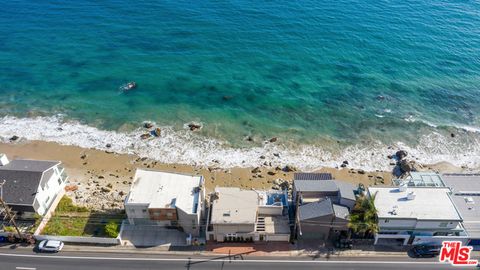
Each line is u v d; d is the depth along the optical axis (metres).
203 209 66.12
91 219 65.81
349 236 61.66
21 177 63.56
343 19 135.25
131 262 58.69
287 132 90.62
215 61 113.38
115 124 91.31
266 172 79.06
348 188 65.00
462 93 104.75
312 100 100.75
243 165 80.81
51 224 64.25
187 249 61.09
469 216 62.75
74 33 124.19
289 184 75.12
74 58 113.31
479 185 68.44
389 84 107.00
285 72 110.06
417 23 134.50
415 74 111.19
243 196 64.38
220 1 144.12
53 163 68.25
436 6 146.25
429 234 61.22
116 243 61.50
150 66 110.62
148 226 64.25
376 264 59.28
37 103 97.44
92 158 81.56
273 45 120.75
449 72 112.31
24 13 134.38
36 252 59.75
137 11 136.88
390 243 62.62
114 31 125.56
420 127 93.44
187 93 101.44
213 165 80.62
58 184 69.31
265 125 92.38
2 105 96.50
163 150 84.19
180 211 60.16
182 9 138.38
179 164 80.62
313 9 140.50
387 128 92.88
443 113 98.12
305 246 62.00
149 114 94.44
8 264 57.72
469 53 120.06
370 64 114.44
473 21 136.62
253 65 112.38
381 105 100.06
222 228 60.31
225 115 94.88
